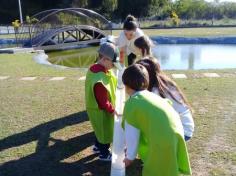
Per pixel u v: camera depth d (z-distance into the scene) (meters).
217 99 6.22
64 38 20.38
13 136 4.79
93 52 18.09
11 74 9.59
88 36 21.12
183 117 3.28
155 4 45.09
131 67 2.64
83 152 4.23
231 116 5.30
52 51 18.97
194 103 5.99
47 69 10.31
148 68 3.07
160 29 29.66
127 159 2.57
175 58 15.66
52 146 4.43
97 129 3.77
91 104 3.69
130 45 4.89
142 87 2.61
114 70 4.25
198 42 21.50
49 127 5.09
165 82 3.12
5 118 5.58
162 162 2.51
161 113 2.49
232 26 31.31
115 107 3.50
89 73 3.70
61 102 6.40
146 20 41.03
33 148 4.38
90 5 44.62
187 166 2.61
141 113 2.51
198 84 7.43
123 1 44.38
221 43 21.28
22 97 6.90
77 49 19.75
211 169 3.71
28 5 44.00
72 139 4.63
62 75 9.16
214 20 40.44
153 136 2.48
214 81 7.70
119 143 2.96
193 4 43.53
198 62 14.31
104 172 3.75
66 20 20.42
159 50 18.73
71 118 5.46
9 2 43.22
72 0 43.94
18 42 19.86
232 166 3.76
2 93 7.32
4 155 4.21
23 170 3.83
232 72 8.76
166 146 2.46
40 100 6.61
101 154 3.97
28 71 10.01
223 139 4.45
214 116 5.30
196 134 4.62
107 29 22.22
